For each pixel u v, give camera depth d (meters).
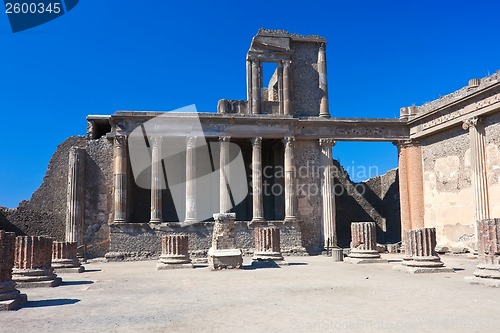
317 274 18.12
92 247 31.11
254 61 35.06
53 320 9.52
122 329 8.55
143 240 30.38
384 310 9.93
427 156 34.00
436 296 11.86
